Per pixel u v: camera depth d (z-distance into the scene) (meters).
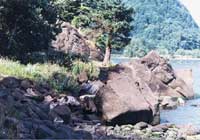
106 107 19.39
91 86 23.52
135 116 19.58
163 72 38.31
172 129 18.42
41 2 29.00
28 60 27.48
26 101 15.05
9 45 26.92
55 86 21.44
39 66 25.06
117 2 54.81
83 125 15.81
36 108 14.42
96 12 55.03
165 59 39.56
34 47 28.58
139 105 19.75
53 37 30.05
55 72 24.28
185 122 22.98
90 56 52.12
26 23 27.62
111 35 54.00
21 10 27.39
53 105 16.62
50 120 14.38
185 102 34.75
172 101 32.12
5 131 10.77
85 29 56.59
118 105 19.38
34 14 27.80
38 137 11.30
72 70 28.23
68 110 15.59
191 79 40.19
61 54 33.03
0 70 20.59
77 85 23.41
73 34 48.66
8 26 27.36
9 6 26.89
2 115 11.46
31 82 19.69
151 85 35.62
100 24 54.75
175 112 27.78
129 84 20.66
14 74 20.75
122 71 26.66
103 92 19.72
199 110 29.19
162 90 36.31
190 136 17.58
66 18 57.69
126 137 14.96
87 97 19.92
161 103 30.62
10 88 16.38
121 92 19.92
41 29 28.42
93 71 28.75
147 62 38.75
